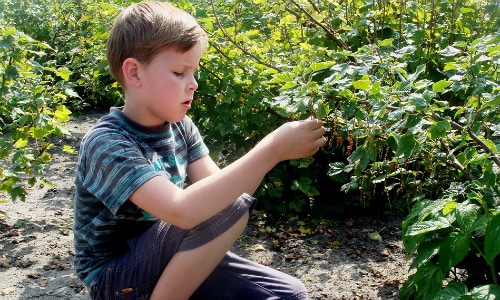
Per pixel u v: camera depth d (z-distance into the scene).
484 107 2.21
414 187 3.16
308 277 3.30
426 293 2.29
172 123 2.13
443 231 2.43
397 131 2.36
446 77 3.74
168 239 1.84
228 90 3.92
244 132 4.09
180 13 1.91
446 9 4.01
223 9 5.01
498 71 2.72
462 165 2.57
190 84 1.87
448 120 2.12
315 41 4.11
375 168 2.99
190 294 1.85
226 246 1.84
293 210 4.29
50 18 9.02
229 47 4.02
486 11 3.85
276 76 2.36
